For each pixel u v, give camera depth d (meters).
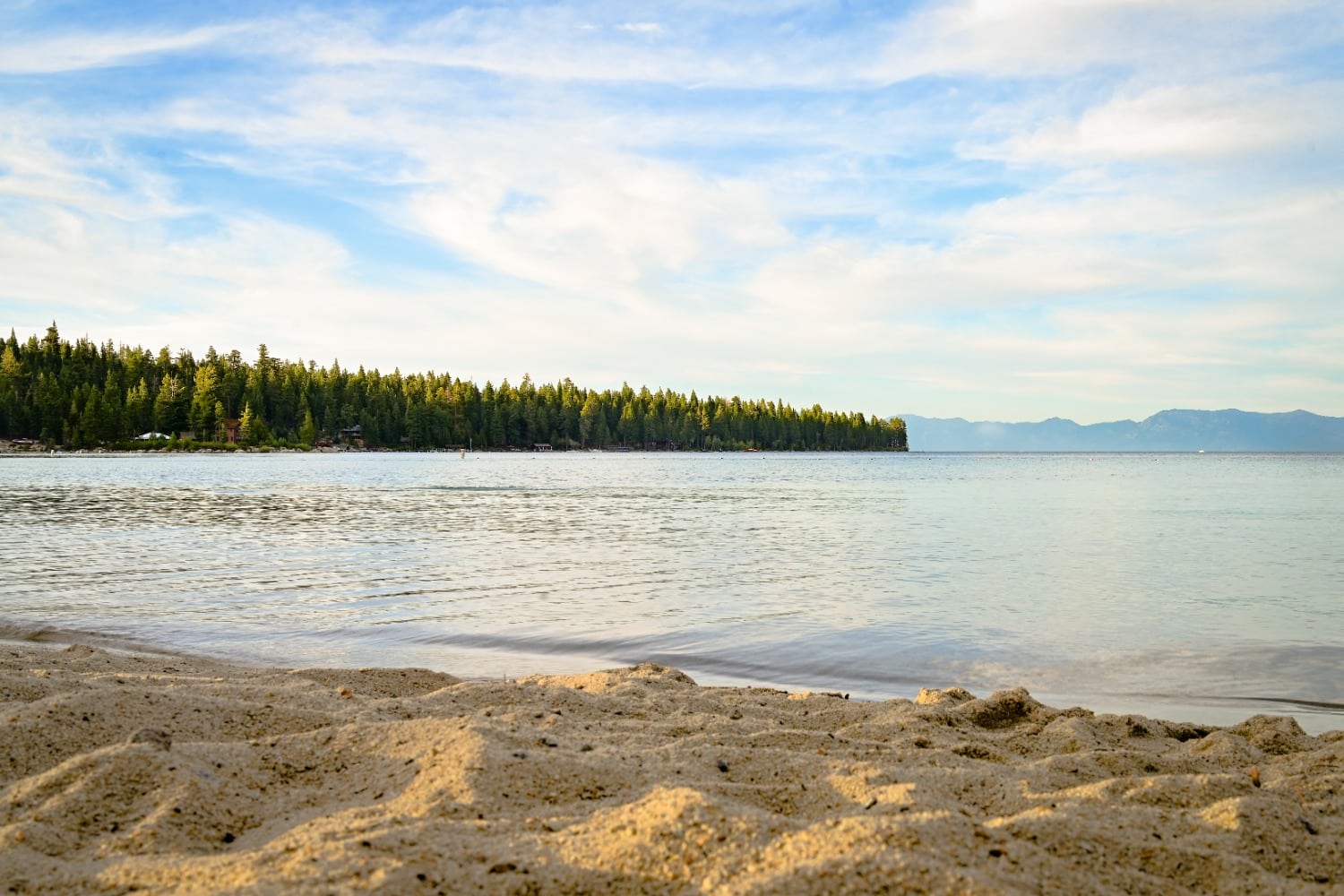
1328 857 3.80
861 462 140.88
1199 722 7.99
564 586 15.52
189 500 38.56
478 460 130.50
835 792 4.32
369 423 158.25
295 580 16.00
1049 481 66.88
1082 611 13.37
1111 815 3.99
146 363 150.25
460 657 10.51
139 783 4.09
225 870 3.10
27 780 4.14
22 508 32.75
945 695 8.06
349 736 5.04
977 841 3.35
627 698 7.29
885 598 14.47
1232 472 89.62
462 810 3.83
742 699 7.71
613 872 3.14
